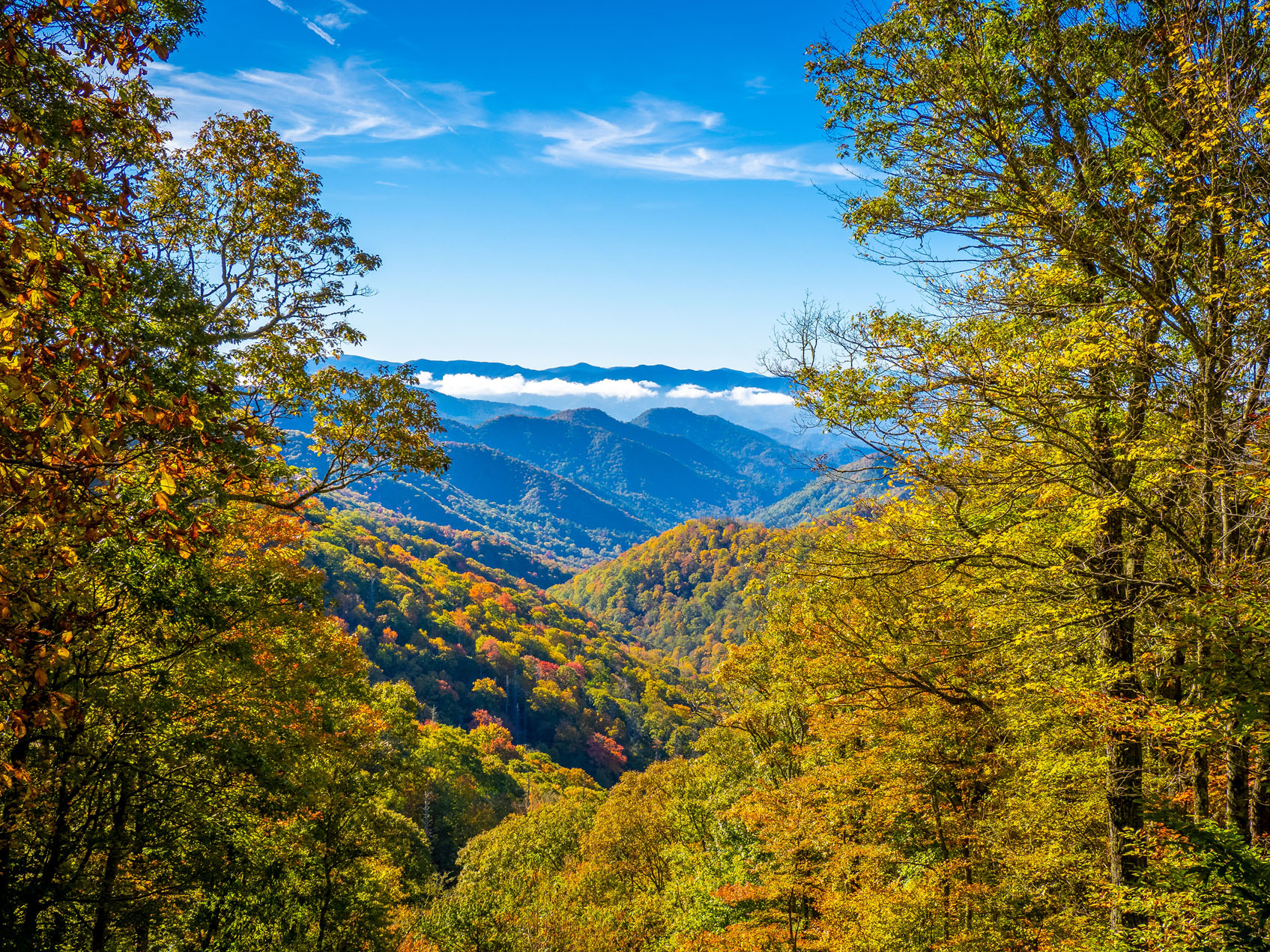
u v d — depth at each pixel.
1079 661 9.73
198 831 13.74
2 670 4.77
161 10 8.88
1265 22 7.05
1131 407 8.39
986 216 8.94
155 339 8.79
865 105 9.11
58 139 6.40
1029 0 8.20
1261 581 7.66
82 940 13.58
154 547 9.72
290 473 12.51
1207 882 7.66
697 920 22.70
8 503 4.63
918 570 11.98
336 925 20.23
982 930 12.77
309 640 16.62
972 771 13.86
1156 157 7.96
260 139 13.39
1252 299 7.35
